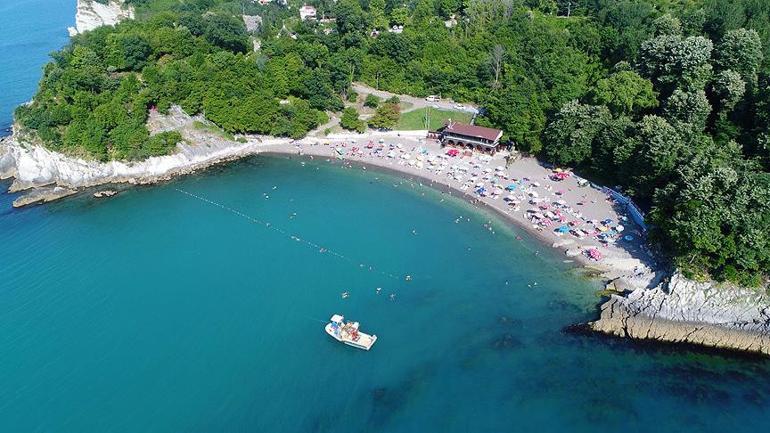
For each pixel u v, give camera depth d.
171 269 152.75
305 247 160.62
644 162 157.75
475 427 105.81
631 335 125.44
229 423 108.31
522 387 114.06
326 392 114.38
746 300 123.38
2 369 121.12
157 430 107.38
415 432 105.19
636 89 182.12
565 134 184.25
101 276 150.38
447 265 151.00
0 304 140.12
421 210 177.88
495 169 195.88
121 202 189.62
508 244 158.25
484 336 126.88
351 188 193.38
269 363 121.38
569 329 128.12
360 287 143.38
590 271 144.75
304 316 134.00
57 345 127.44
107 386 116.81
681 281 127.56
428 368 119.06
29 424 109.06
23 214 183.00
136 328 131.62
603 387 113.50
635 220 160.12
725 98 166.62
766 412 107.44
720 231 125.75
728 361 119.19
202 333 129.75
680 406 109.00
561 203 170.50
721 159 143.62
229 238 166.25
